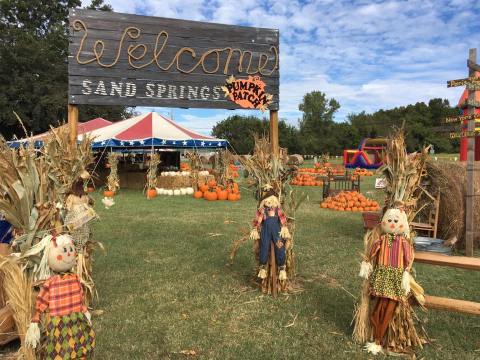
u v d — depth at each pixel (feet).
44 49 119.75
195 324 14.46
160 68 17.87
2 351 12.17
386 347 12.71
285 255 17.42
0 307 12.46
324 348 12.85
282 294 17.26
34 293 11.02
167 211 39.24
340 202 41.04
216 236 27.71
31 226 11.53
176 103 18.20
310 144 230.48
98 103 16.98
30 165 11.91
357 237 27.76
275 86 19.89
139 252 23.54
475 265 12.55
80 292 10.43
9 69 115.24
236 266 21.04
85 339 10.21
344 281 18.84
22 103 116.57
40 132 119.96
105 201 15.44
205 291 17.56
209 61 18.75
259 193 18.72
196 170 58.03
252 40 19.43
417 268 21.08
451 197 24.93
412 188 13.55
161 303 16.25
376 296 12.63
